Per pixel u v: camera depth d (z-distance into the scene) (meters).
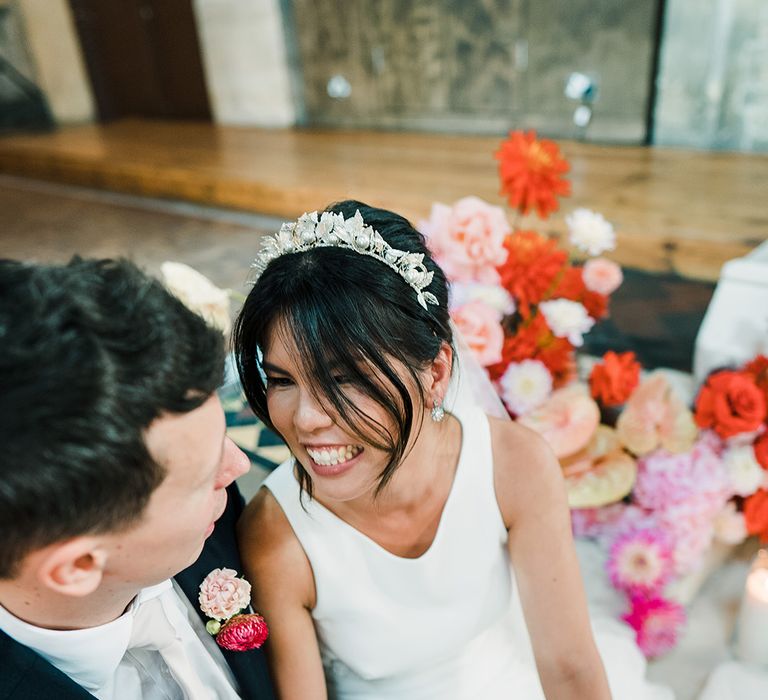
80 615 0.63
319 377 0.77
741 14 4.04
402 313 0.78
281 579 0.95
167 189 5.28
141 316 0.50
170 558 0.61
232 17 6.34
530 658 1.19
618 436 1.56
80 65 7.81
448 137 5.54
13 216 5.27
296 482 0.97
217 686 0.81
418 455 0.91
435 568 0.97
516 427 1.04
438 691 1.06
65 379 0.46
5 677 0.59
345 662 1.05
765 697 1.36
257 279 0.83
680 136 4.56
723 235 2.98
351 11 5.62
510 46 5.00
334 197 4.22
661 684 1.43
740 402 1.42
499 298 1.41
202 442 0.57
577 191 3.76
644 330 2.68
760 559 1.49
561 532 1.01
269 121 6.66
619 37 4.50
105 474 0.49
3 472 0.46
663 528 1.49
